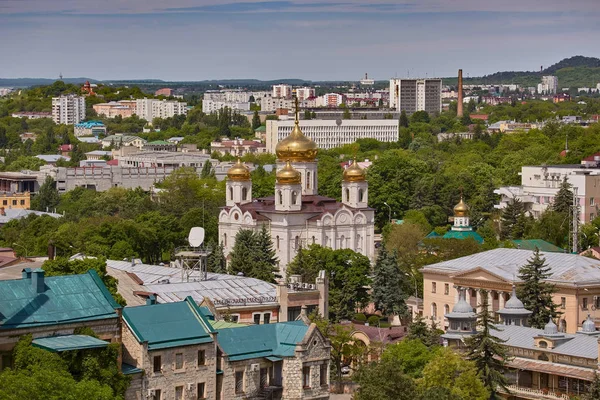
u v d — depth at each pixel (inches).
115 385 7190.0
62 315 7298.2
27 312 7234.3
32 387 6707.7
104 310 7426.2
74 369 7081.7
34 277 7416.3
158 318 7603.4
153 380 7396.7
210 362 7632.9
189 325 7647.6
